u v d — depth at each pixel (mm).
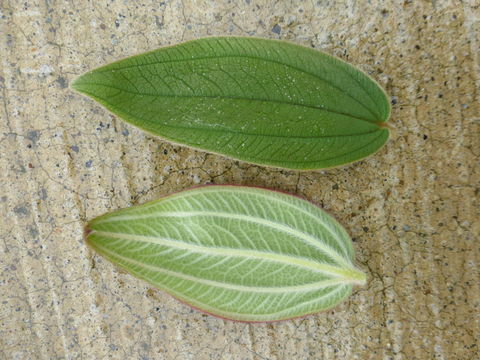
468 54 141
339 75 128
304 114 128
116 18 153
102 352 166
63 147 159
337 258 132
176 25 152
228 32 150
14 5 156
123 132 157
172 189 157
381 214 149
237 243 134
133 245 132
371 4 144
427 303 149
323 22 147
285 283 134
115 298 163
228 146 129
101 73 119
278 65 126
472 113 142
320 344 156
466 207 145
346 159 132
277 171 152
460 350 148
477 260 145
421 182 146
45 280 165
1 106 160
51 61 157
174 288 135
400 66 144
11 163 161
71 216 162
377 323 152
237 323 159
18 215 163
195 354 161
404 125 146
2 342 169
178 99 125
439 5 141
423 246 148
